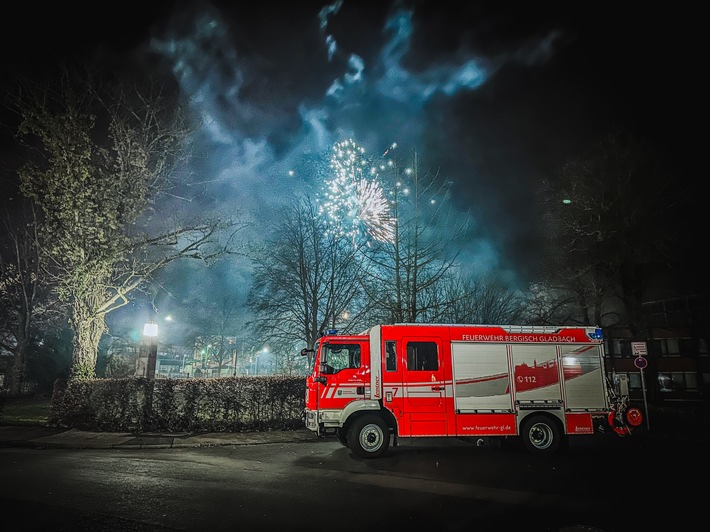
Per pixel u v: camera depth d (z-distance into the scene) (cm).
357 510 711
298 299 2583
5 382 3195
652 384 2736
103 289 1878
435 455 1209
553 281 2855
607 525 658
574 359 1305
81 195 1794
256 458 1152
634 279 2734
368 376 1231
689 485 905
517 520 673
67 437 1405
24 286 2905
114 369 3138
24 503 689
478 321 2389
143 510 678
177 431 1547
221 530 607
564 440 1280
